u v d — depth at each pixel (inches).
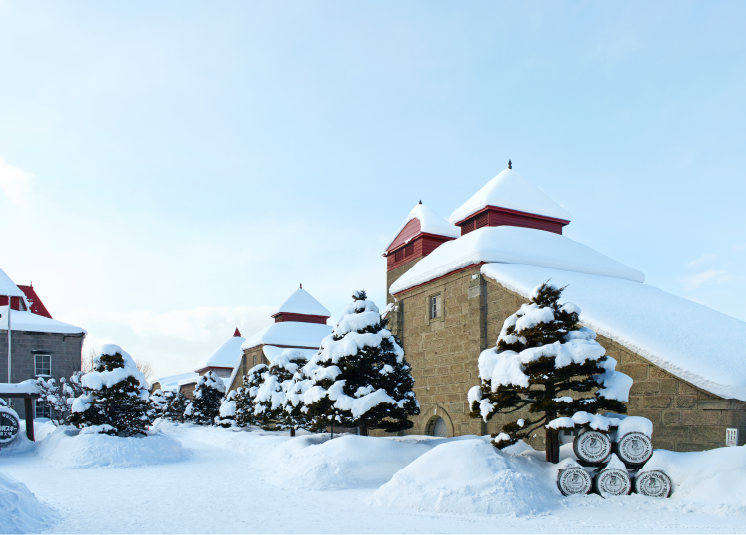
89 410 924.0
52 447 879.1
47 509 438.6
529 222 1089.4
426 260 1058.7
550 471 510.3
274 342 1641.2
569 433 650.2
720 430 532.7
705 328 666.2
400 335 1039.0
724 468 450.3
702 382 543.2
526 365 523.5
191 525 403.2
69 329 1521.9
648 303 755.4
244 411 1421.0
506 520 413.1
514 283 773.9
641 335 620.1
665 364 577.0
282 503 492.4
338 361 772.6
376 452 655.1
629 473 484.7
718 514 408.2
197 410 1750.7
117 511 456.8
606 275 950.4
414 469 512.7
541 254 911.7
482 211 1068.5
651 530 372.2
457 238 1166.3
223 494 544.7
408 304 1035.3
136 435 957.8
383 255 1375.5
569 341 521.0
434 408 919.7
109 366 956.6
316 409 768.3
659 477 459.8
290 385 972.6
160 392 2106.3
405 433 992.2
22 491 436.1
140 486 601.6
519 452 621.0
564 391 680.4
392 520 417.1
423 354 971.3
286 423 1115.9
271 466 737.0
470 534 369.7
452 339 899.4
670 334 629.6
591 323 666.2
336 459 633.6
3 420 956.6
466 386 851.4
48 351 1493.6
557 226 1119.6
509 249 892.6
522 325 539.8
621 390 506.0
